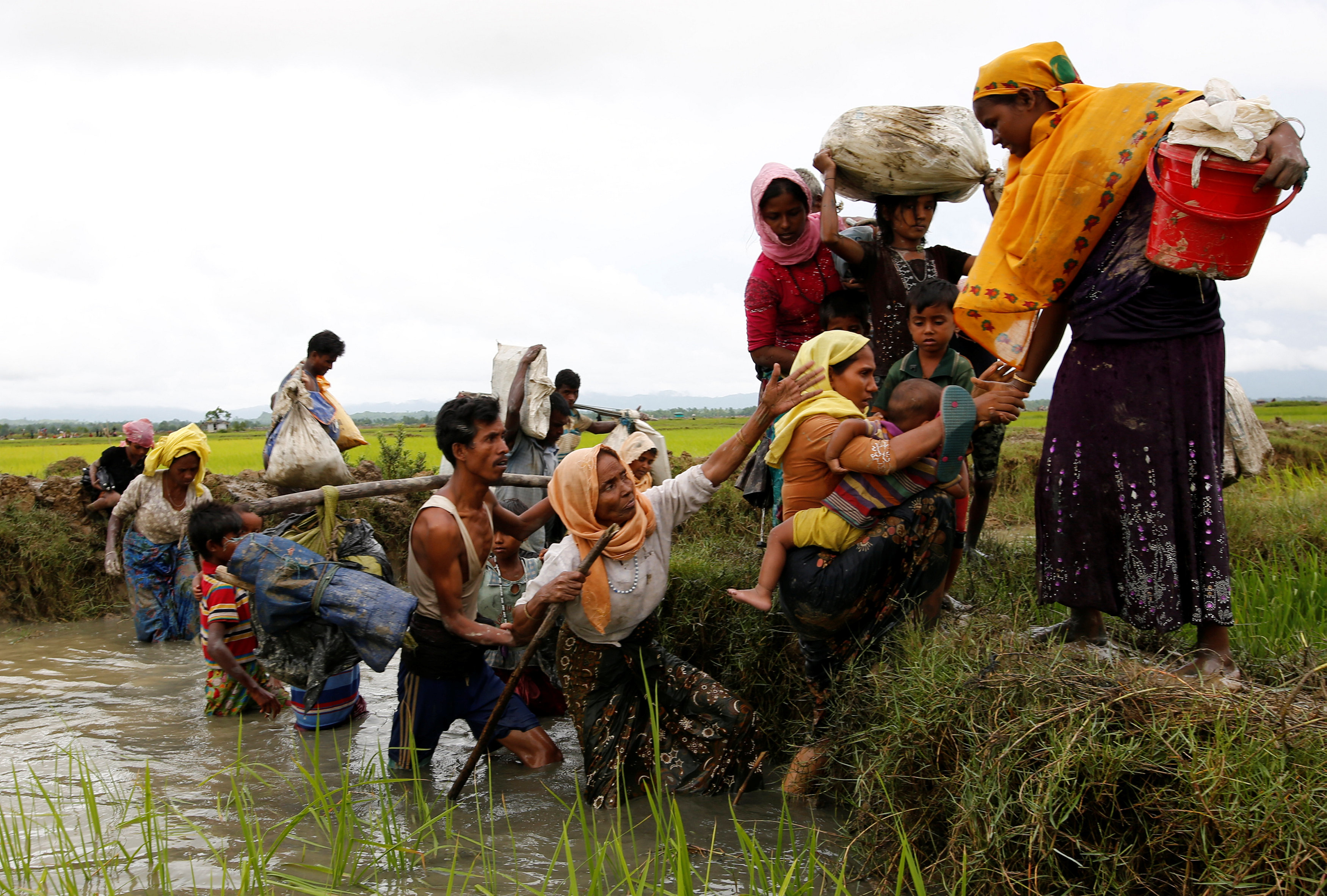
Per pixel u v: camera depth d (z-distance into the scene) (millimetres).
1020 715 3072
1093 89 3525
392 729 4660
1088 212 3404
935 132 4562
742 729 4285
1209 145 2955
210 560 4801
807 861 3537
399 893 3299
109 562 7812
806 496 4043
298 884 3248
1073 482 3543
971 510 5359
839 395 4059
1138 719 2955
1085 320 3521
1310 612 4512
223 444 23391
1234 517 6656
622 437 7125
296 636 4629
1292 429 16547
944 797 3262
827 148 4785
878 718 3668
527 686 5488
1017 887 2879
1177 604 3387
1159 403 3363
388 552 10477
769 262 5262
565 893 3295
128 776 4508
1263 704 2918
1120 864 2797
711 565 5598
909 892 3230
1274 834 2564
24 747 4957
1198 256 3096
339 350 8719
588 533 4129
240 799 3680
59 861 3525
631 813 4070
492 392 6113
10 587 8594
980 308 3738
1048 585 3664
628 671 4402
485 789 4406
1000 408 3834
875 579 3895
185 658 7156
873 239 5156
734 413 120750
